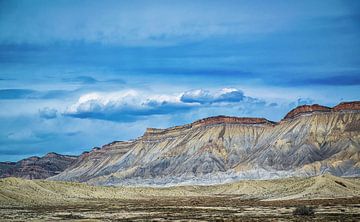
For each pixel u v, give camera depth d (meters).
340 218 110.94
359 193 185.38
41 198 184.00
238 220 109.06
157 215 126.88
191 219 114.19
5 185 185.88
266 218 113.50
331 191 186.62
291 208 145.38
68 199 193.50
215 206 163.50
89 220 109.31
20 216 122.06
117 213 134.62
